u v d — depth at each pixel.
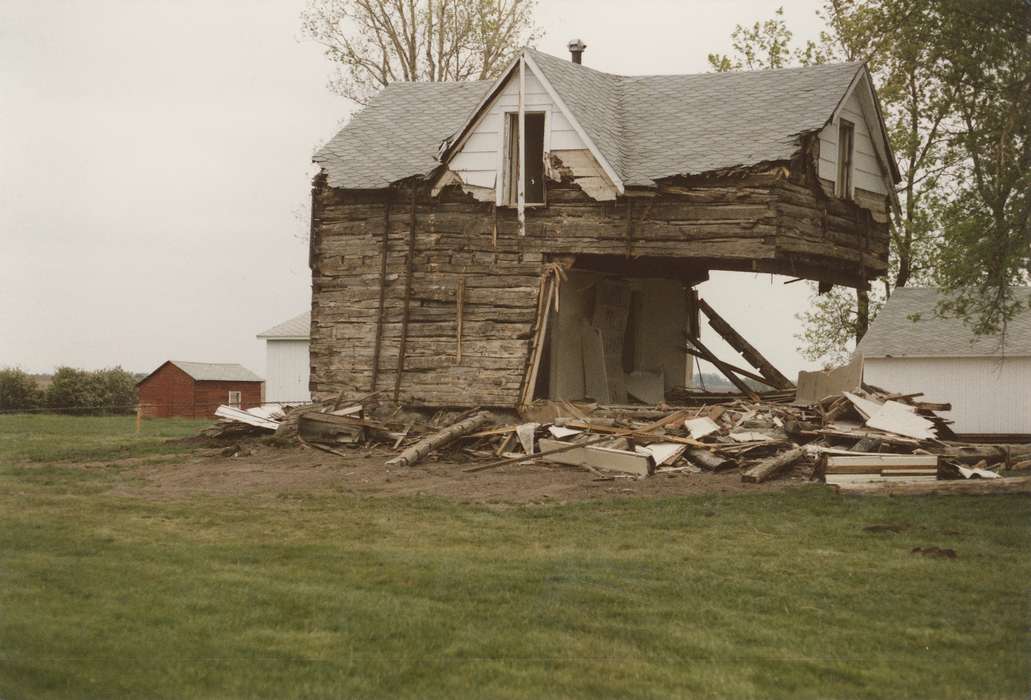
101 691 8.68
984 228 20.45
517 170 27.98
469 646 9.95
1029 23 19.69
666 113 29.11
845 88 28.00
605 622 10.83
